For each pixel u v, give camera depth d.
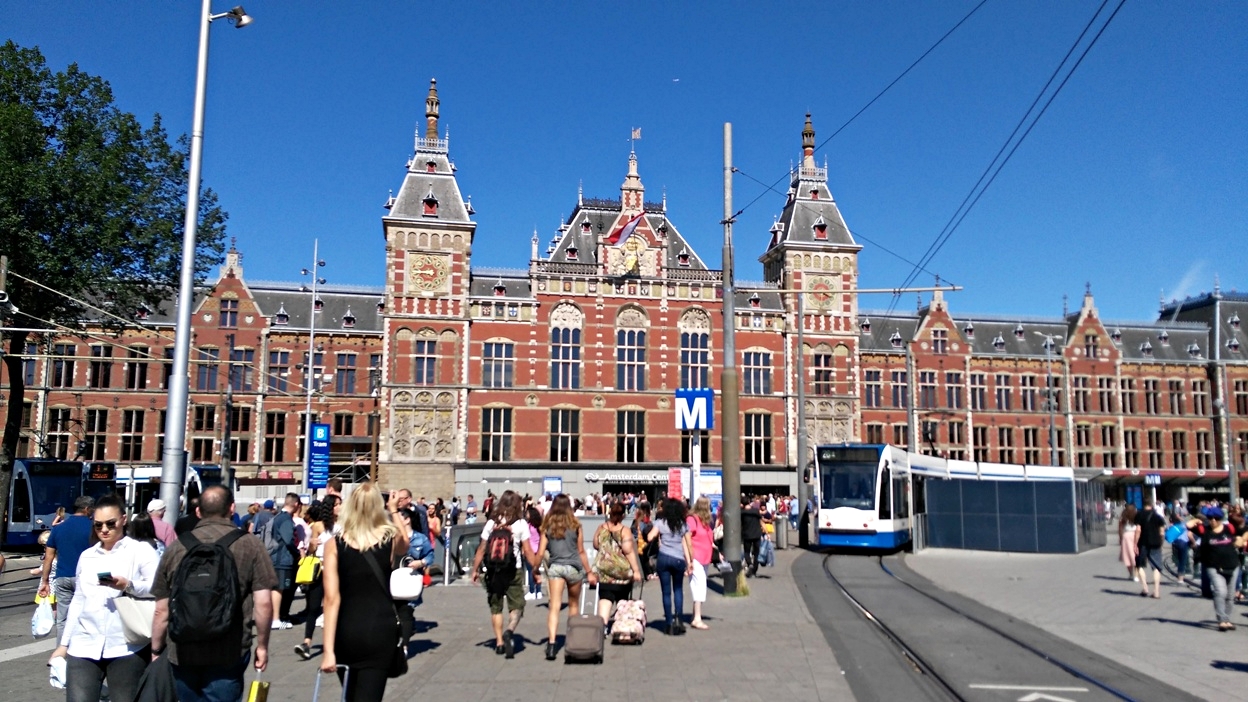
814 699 11.52
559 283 61.38
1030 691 12.38
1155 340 80.19
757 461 62.78
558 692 11.91
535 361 60.34
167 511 15.43
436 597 22.12
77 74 38.06
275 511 19.31
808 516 38.94
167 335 64.94
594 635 13.71
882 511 34.75
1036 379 75.69
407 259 59.31
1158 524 22.88
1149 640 16.47
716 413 62.41
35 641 16.28
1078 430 75.94
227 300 65.94
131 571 9.15
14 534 39.62
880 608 20.25
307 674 13.39
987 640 16.22
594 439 60.47
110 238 36.56
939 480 38.91
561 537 14.37
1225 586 17.56
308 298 68.75
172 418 15.77
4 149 34.47
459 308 59.50
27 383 63.41
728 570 21.86
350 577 8.30
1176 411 78.44
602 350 61.41
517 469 58.69
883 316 76.44
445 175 61.00
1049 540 36.91
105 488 44.44
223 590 7.63
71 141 37.62
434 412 58.47
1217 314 81.38
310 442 40.50
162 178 40.03
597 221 66.25
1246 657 14.91
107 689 10.23
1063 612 19.91
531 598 21.33
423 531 17.31
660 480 60.31
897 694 12.03
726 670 13.22
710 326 63.31
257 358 65.62
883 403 72.75
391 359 58.44
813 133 68.62
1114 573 28.62
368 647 8.16
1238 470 77.56
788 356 63.94
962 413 73.38
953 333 74.50
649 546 23.73
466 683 12.46
